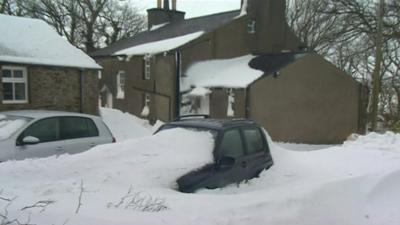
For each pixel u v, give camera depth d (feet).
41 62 66.59
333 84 94.12
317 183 22.08
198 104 93.61
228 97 85.81
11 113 34.06
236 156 24.97
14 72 65.36
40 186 20.02
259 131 28.27
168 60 93.56
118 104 111.45
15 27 74.28
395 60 111.45
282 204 18.63
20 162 24.00
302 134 90.53
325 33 133.18
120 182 20.86
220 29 98.58
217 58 98.84
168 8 131.95
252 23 103.96
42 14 144.87
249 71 89.76
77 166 22.70
